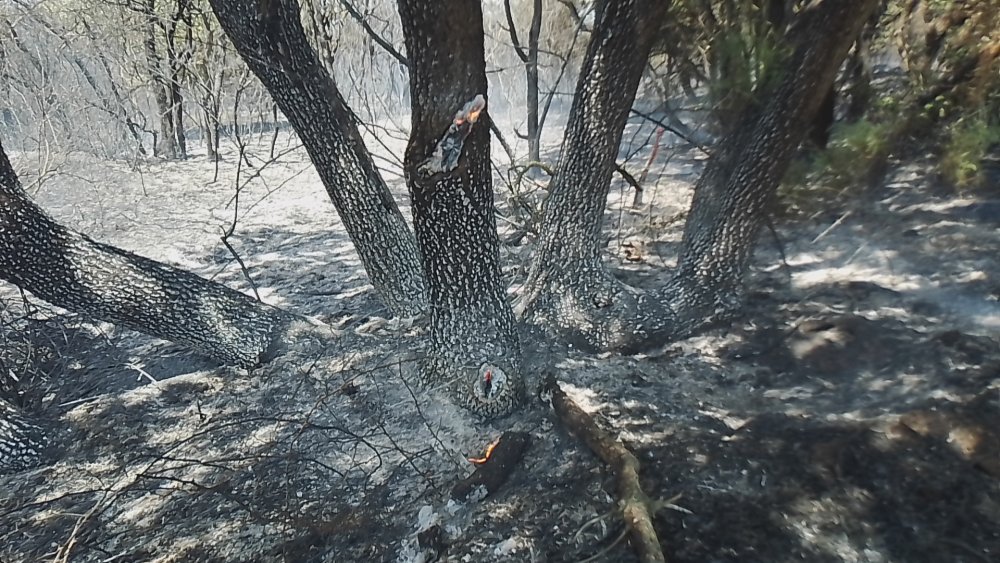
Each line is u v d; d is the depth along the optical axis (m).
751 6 5.46
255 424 4.34
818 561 2.91
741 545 3.02
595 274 4.91
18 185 4.19
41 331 5.98
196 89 11.85
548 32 12.08
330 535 3.37
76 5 11.23
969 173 6.49
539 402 4.23
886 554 2.91
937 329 4.62
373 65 11.91
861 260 5.85
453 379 4.16
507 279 6.39
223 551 3.34
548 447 3.85
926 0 6.66
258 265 8.02
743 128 4.84
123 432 4.45
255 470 3.90
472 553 3.17
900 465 3.34
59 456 4.31
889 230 6.23
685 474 3.50
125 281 4.53
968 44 6.31
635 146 11.37
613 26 4.29
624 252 6.93
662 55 7.29
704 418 4.00
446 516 3.43
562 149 4.77
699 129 7.17
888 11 7.11
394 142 14.27
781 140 4.50
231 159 15.42
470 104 3.35
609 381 4.43
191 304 4.76
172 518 3.62
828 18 4.18
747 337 4.81
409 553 3.21
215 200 11.63
